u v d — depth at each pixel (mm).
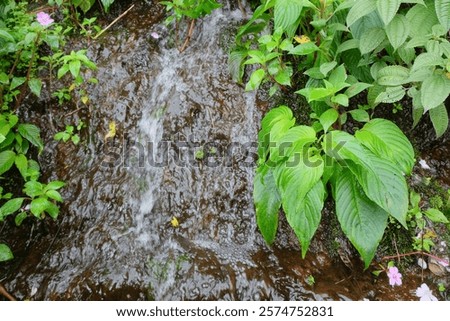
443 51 1837
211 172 2453
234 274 2055
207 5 2803
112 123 2672
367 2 1881
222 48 2824
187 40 2988
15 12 2744
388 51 2146
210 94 2627
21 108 2600
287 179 1811
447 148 2586
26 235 2385
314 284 2057
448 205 2293
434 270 2115
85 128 2656
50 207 2154
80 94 2693
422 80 1920
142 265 2143
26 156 2545
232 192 2393
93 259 2229
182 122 2572
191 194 2426
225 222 2350
